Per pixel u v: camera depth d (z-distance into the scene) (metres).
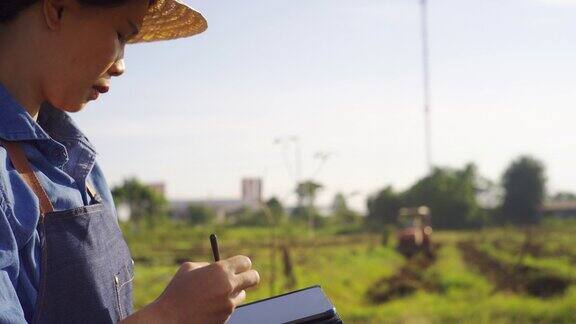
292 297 1.79
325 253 21.91
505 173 70.44
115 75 1.58
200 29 2.00
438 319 11.96
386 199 54.31
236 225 28.73
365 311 12.84
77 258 1.43
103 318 1.47
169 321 1.35
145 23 1.99
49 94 1.50
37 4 1.47
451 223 59.53
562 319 11.81
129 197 31.94
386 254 26.94
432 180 60.31
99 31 1.48
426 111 33.38
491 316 12.15
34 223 1.36
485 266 22.66
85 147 1.69
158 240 27.30
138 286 10.95
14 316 1.27
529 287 16.11
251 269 1.48
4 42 1.49
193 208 40.72
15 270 1.32
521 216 68.56
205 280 1.39
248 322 1.63
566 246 29.75
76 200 1.56
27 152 1.47
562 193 94.31
